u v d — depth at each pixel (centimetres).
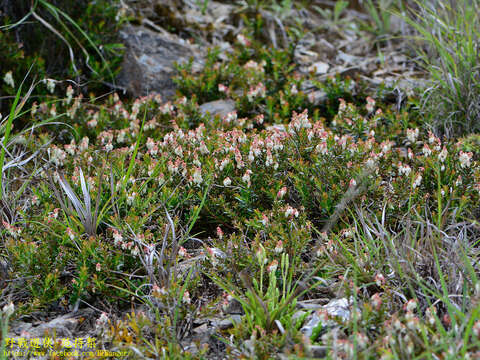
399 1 844
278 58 757
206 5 911
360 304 366
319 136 502
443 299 327
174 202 473
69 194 424
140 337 342
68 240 414
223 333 368
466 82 590
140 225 426
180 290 383
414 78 733
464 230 425
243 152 509
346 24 944
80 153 533
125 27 782
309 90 723
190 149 523
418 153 563
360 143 489
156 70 757
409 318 321
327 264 400
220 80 732
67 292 411
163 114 638
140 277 408
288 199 487
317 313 350
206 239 475
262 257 381
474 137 515
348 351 301
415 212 440
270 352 330
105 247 411
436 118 603
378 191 455
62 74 719
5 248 424
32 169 524
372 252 404
